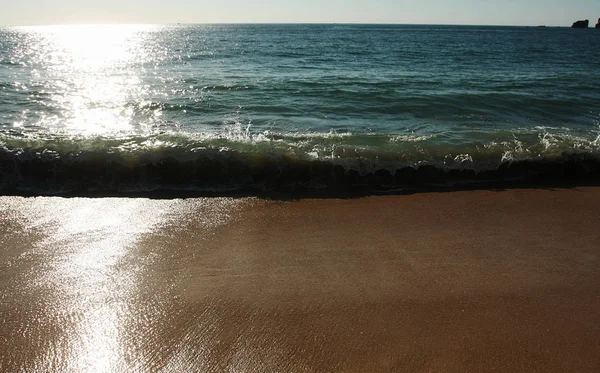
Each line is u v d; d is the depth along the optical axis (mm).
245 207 4188
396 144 5734
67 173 4695
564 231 3744
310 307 2627
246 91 10695
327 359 2223
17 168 4684
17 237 3461
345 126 7363
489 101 9547
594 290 2854
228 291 2781
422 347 2312
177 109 8688
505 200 4484
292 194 4559
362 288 2822
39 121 7574
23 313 2559
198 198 4379
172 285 2848
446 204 4344
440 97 9883
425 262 3166
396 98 9773
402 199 4473
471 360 2232
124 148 5000
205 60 19828
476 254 3297
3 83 11906
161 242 3438
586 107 9195
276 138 5992
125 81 12555
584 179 5168
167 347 2299
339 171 4953
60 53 25578
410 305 2656
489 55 24938
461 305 2664
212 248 3354
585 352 2303
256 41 41344
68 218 3832
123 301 2682
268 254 3264
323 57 21906
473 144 5789
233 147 5176
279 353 2260
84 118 7902
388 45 34719
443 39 49438
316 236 3580
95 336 2381
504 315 2582
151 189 4602
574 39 56594
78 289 2797
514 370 2178
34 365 2180
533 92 10688
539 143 5812
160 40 45750
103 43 39656
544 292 2818
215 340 2350
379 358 2232
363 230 3699
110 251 3279
